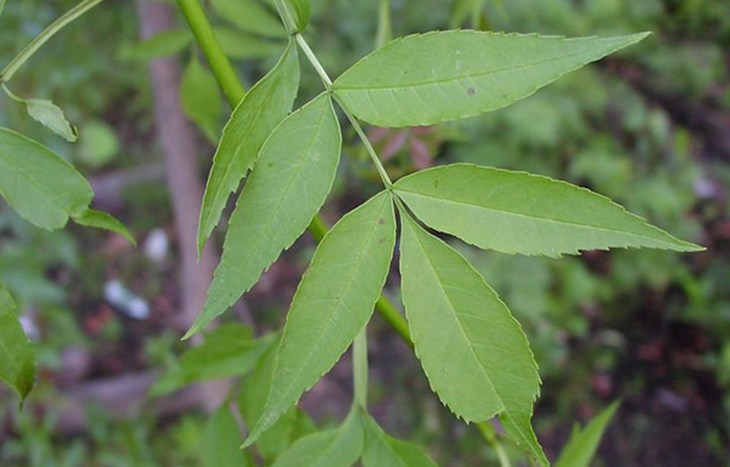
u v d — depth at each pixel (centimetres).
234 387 118
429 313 73
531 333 401
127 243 436
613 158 425
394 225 74
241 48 149
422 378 397
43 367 352
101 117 445
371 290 73
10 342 84
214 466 114
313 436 95
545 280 387
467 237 73
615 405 116
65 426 356
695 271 433
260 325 395
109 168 445
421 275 73
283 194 73
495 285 382
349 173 370
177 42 148
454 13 148
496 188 73
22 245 358
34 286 342
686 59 475
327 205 380
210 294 72
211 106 148
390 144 146
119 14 359
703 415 415
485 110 72
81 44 358
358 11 389
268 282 410
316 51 378
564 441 402
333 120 75
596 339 427
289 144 74
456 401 72
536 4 404
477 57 72
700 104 486
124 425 355
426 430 384
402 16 381
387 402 393
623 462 405
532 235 72
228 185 73
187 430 357
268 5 155
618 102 454
